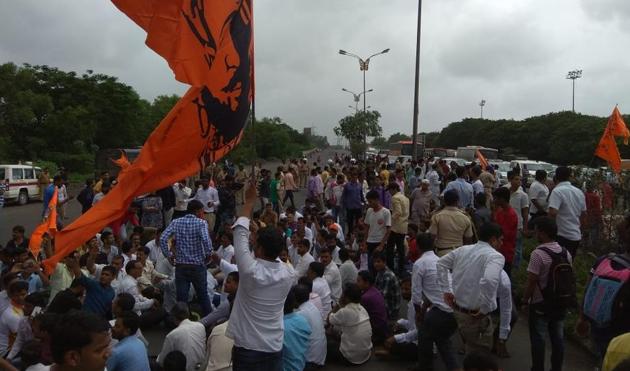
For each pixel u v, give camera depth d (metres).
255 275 4.10
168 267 9.48
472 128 80.88
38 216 22.45
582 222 8.20
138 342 5.24
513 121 66.62
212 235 14.62
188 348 5.88
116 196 4.20
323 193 20.33
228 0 4.68
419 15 23.86
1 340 6.31
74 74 47.81
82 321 2.44
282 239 4.27
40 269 7.93
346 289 6.86
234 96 4.72
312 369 6.56
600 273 4.76
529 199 9.89
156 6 4.36
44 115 42.84
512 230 7.91
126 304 5.64
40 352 4.73
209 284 8.98
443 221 7.82
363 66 45.19
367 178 18.86
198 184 15.40
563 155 51.25
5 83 39.03
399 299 8.12
